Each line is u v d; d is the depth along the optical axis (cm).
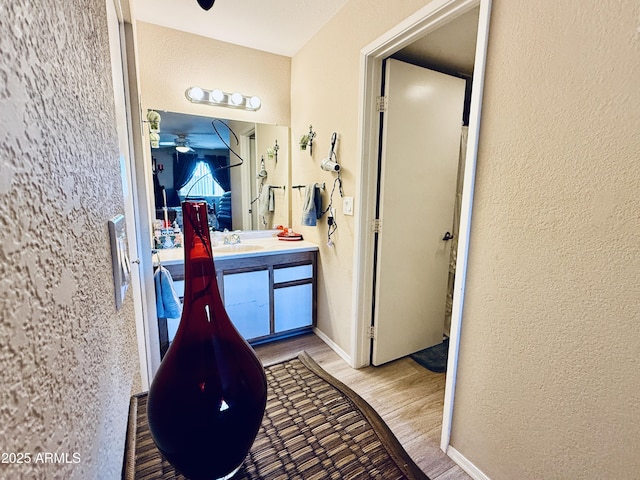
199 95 221
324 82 211
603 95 79
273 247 231
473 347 120
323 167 209
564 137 88
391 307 207
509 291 105
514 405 107
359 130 179
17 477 17
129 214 114
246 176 252
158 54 210
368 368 207
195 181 233
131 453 47
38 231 22
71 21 32
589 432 89
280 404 60
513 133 100
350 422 55
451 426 133
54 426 23
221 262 204
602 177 81
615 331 82
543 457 100
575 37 83
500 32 100
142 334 137
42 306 22
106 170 47
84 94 36
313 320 247
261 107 250
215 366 42
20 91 20
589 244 85
